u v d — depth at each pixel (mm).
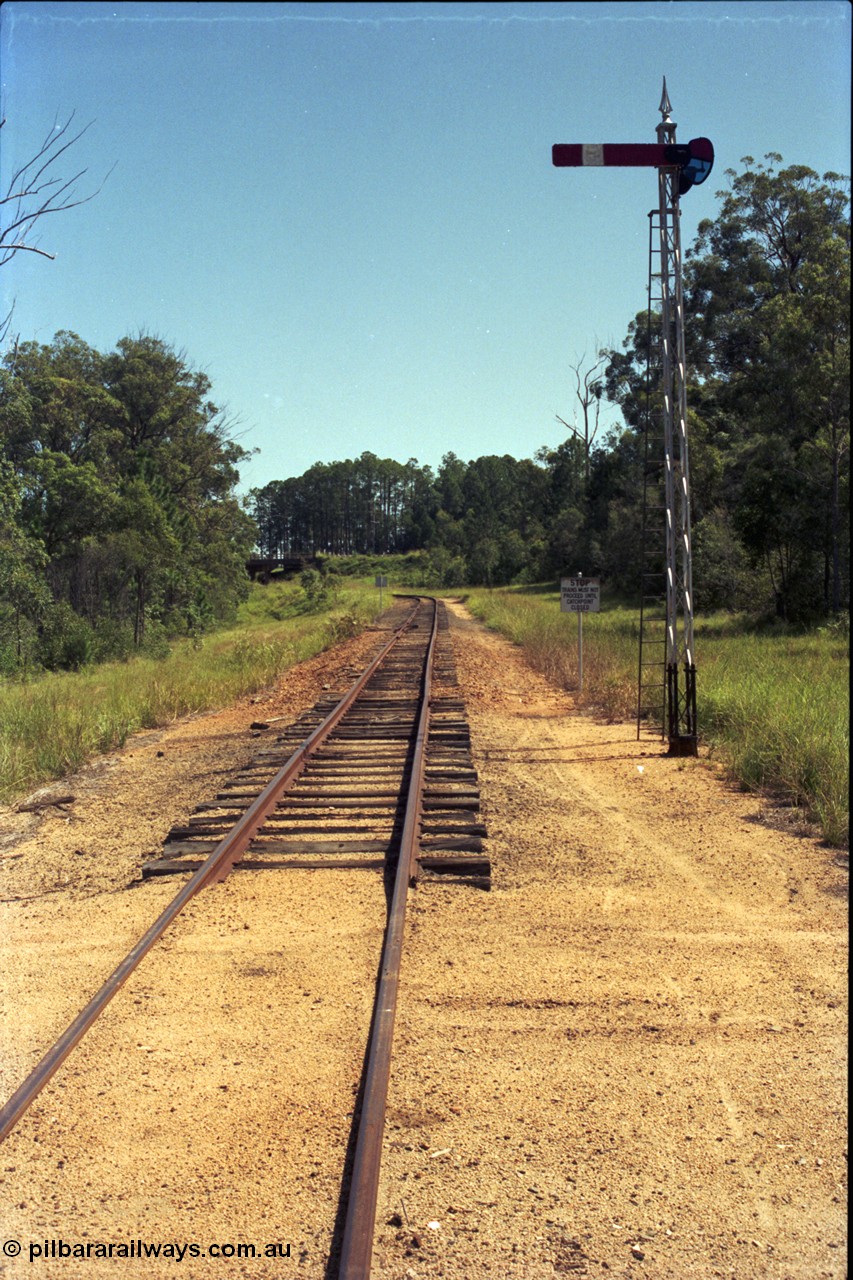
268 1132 4066
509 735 13984
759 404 34312
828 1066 4578
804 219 58062
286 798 9914
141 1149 3969
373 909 6723
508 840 8469
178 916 6609
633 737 13633
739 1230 3457
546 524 99688
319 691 19672
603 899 6949
